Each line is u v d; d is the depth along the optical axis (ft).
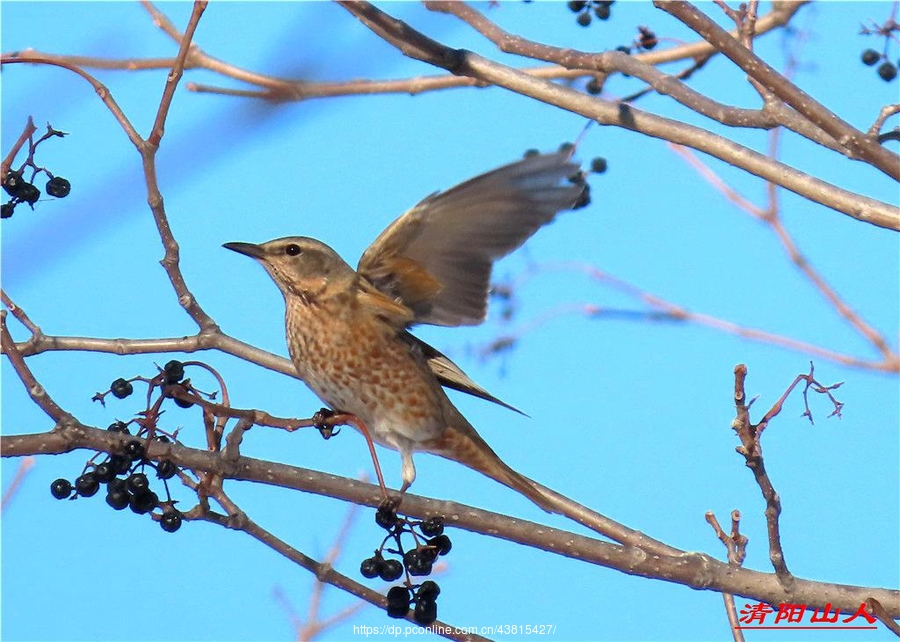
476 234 37.14
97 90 32.22
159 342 38.34
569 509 38.42
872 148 33.76
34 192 32.40
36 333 37.14
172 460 31.58
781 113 37.11
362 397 39.58
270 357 40.04
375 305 38.91
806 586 34.63
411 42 38.42
